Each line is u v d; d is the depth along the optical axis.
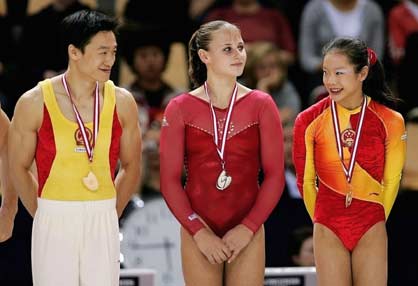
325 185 22.17
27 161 21.39
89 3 37.00
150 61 35.06
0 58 35.75
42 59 34.56
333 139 22.03
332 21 37.81
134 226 29.73
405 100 37.25
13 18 36.41
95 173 21.03
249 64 34.62
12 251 29.77
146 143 32.28
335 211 21.97
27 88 34.44
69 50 21.00
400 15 38.97
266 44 34.94
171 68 36.47
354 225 21.89
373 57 22.12
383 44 38.69
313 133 22.19
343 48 21.62
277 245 31.00
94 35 20.69
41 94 21.08
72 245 20.94
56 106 21.00
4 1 36.56
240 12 37.84
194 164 21.92
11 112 34.06
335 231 21.94
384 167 22.22
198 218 21.64
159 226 29.92
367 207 21.98
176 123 21.83
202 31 21.95
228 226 21.89
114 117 21.25
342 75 21.59
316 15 37.81
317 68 37.44
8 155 21.92
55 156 20.92
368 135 21.98
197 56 22.38
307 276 24.59
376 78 22.25
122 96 21.50
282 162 21.92
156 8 36.75
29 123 21.03
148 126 33.62
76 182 20.95
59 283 20.98
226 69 21.66
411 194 33.31
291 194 32.09
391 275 32.31
